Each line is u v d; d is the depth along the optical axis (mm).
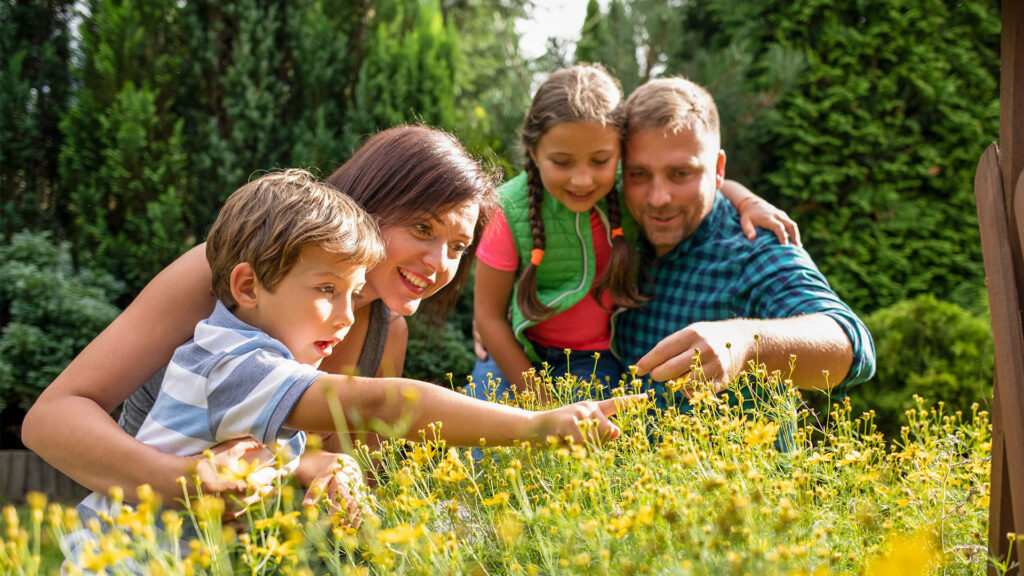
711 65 5625
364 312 2000
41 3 4793
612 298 2404
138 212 4613
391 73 5027
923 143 5656
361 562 1262
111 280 4469
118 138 4473
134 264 4555
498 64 7379
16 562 915
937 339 3672
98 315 4223
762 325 1780
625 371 2510
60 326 4250
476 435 1336
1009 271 1118
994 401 1185
